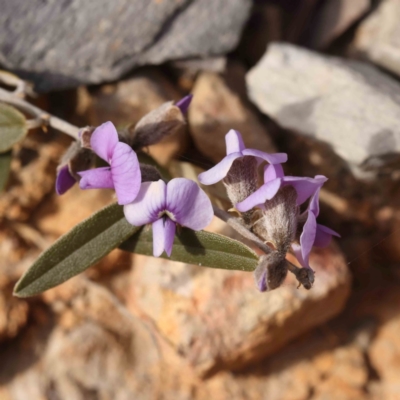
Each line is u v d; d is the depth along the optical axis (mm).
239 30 165
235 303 155
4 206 160
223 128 164
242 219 127
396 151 155
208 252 128
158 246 122
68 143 163
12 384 160
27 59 160
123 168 122
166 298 156
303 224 124
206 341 155
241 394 162
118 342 165
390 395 164
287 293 155
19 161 162
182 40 163
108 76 162
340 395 163
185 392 162
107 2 161
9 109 146
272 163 119
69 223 162
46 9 160
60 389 160
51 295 165
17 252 162
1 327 160
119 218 132
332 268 157
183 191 121
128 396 161
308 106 163
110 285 164
